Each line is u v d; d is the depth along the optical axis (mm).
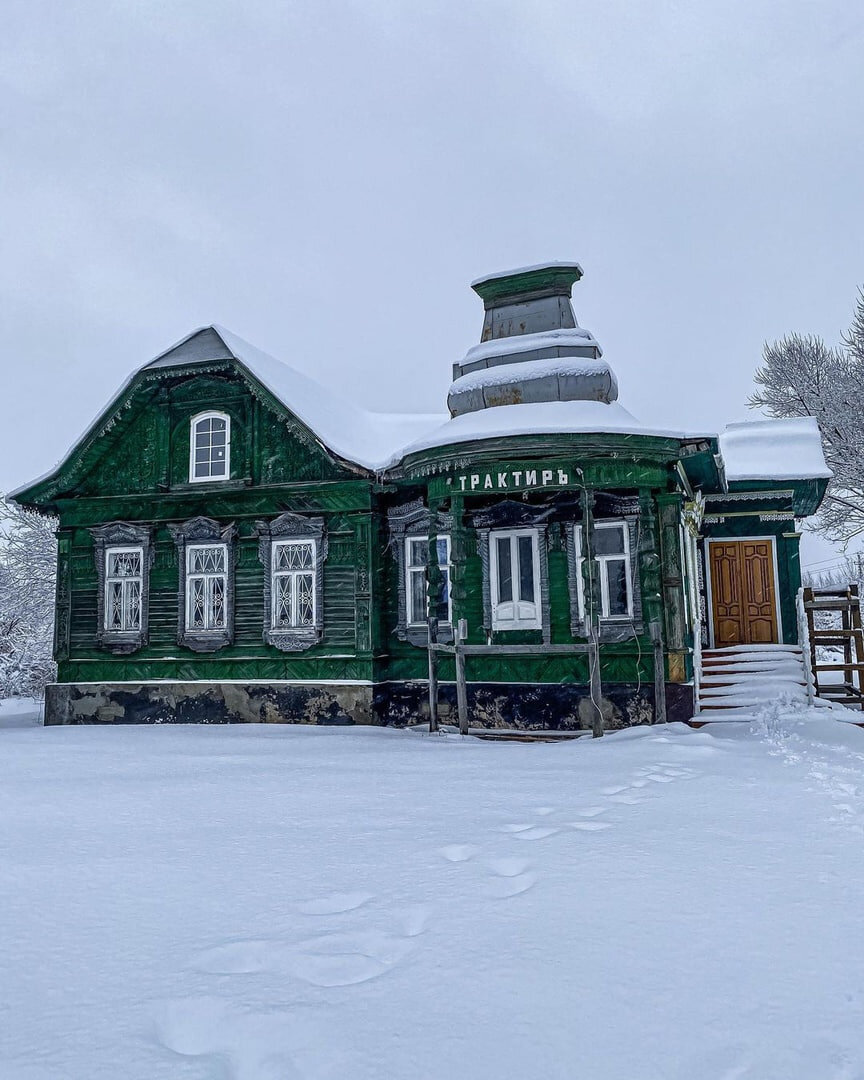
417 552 15695
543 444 12539
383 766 9000
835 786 7238
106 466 17281
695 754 9352
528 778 7914
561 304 15070
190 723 16094
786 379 32938
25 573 32125
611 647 13734
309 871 4777
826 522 31875
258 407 16344
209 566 16547
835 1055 2674
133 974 3385
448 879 4547
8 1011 3074
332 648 15547
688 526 15422
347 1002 3057
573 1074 2574
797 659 15734
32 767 9172
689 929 3744
